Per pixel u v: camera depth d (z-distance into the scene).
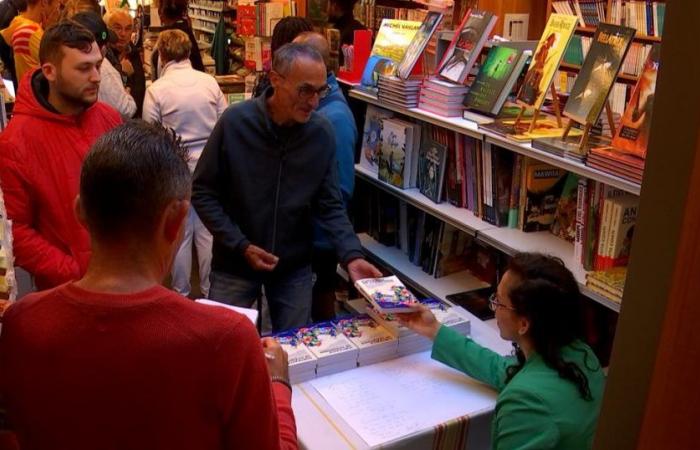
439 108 2.85
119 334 0.95
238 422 1.02
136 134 1.01
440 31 3.11
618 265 2.23
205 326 0.98
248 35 5.39
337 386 2.03
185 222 1.08
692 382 0.61
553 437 1.58
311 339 2.18
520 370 1.76
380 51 3.38
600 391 1.64
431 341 2.26
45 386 0.97
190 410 0.98
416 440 1.81
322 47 2.97
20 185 2.18
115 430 0.97
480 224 2.75
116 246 0.98
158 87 3.74
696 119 0.59
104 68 3.62
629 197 2.21
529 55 2.64
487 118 2.67
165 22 5.09
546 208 2.67
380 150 3.31
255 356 1.02
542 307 1.66
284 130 2.49
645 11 5.03
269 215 2.55
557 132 2.46
